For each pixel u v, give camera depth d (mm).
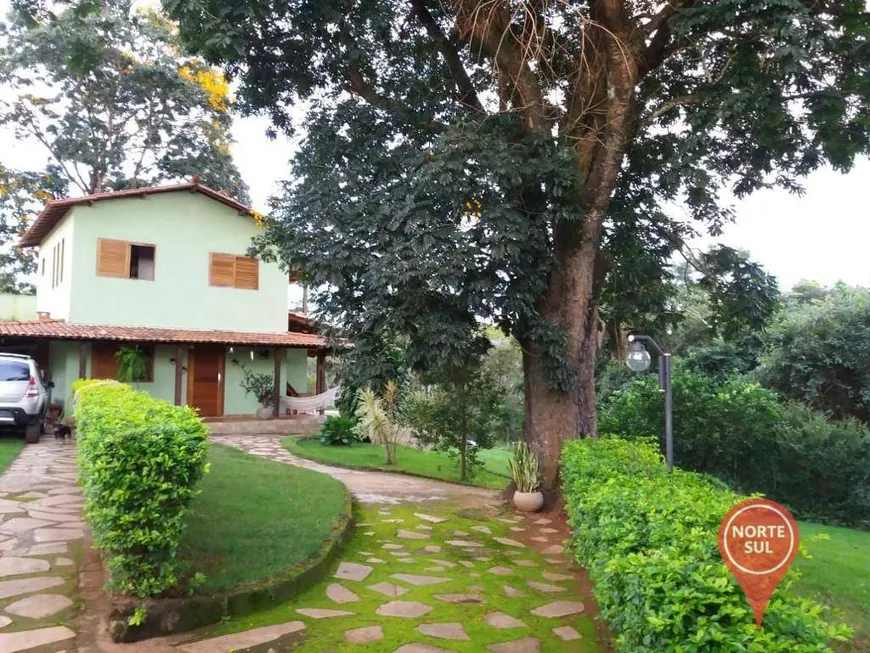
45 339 16984
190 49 9352
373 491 10680
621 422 14094
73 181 27125
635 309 11914
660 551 2920
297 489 8945
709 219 11414
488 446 12922
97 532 4906
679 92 10242
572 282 9320
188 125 27172
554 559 6930
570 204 8477
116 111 26078
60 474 9820
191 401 19531
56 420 16250
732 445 13641
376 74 10664
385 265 7836
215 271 19750
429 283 7609
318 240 8617
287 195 9438
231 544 6043
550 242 9477
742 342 18812
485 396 12664
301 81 10172
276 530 6672
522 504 9148
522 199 8609
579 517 5156
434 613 5090
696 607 2354
